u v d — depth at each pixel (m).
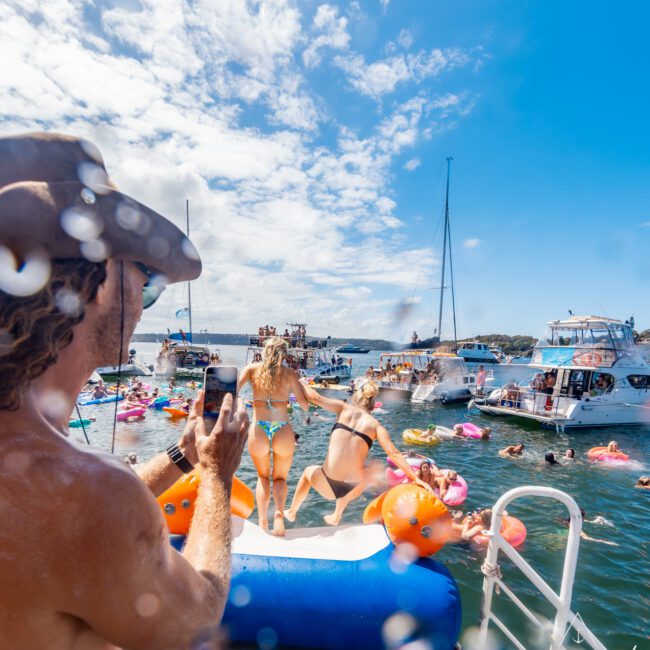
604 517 8.56
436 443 14.71
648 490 10.43
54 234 0.66
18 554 0.59
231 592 3.21
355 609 3.13
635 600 5.67
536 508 8.92
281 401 4.26
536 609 5.32
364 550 3.51
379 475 9.66
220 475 1.03
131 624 0.68
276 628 3.18
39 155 0.73
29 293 0.62
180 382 32.47
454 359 27.16
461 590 5.66
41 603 0.62
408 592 3.18
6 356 0.61
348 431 4.48
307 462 12.00
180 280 0.91
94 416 17.28
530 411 19.17
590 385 19.39
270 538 3.66
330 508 7.68
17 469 0.61
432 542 3.38
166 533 0.76
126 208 0.78
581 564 6.56
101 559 0.62
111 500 0.64
